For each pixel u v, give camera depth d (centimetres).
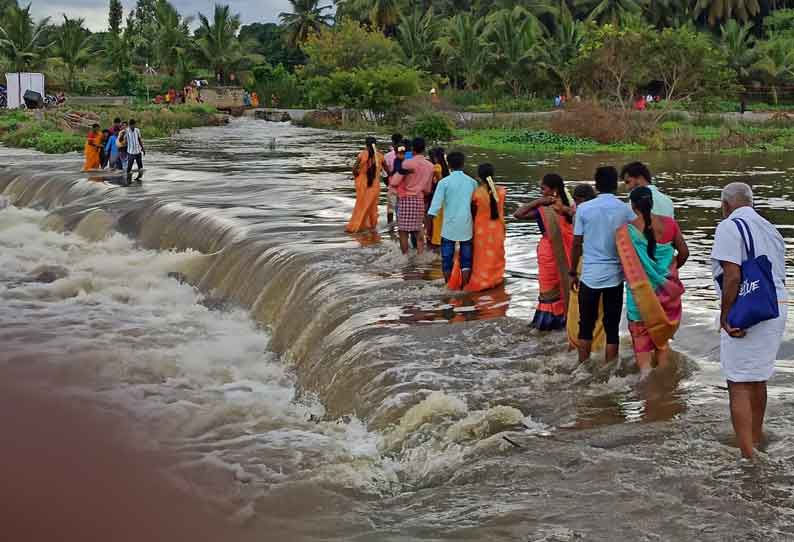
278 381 1153
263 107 7731
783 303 652
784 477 641
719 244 643
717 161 3469
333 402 982
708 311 1081
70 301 1566
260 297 1408
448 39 7162
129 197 2212
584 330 893
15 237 2061
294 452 857
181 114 6025
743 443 668
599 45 5250
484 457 720
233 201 2075
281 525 696
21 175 2756
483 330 1033
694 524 581
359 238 1577
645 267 852
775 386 823
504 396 847
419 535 611
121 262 1772
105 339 1345
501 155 3816
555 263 1009
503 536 590
